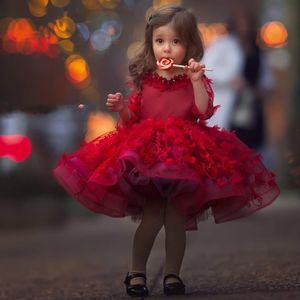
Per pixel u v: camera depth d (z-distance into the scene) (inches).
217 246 483.5
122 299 285.9
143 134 282.7
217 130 295.1
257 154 293.7
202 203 282.2
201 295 279.6
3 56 543.5
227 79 625.3
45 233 672.4
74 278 386.6
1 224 712.4
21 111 456.4
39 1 553.6
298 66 918.4
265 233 554.3
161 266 399.5
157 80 298.2
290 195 897.5
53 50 553.6
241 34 630.5
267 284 301.3
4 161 750.5
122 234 630.5
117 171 281.4
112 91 737.6
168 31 297.6
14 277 409.1
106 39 674.2
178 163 276.7
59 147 779.4
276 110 1014.4
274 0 1009.5
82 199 291.9
